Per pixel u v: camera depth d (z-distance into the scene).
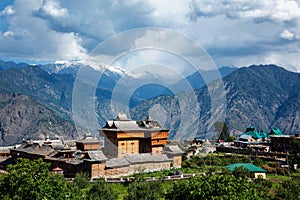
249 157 83.94
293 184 39.09
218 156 83.62
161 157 65.19
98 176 59.19
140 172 59.28
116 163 59.34
